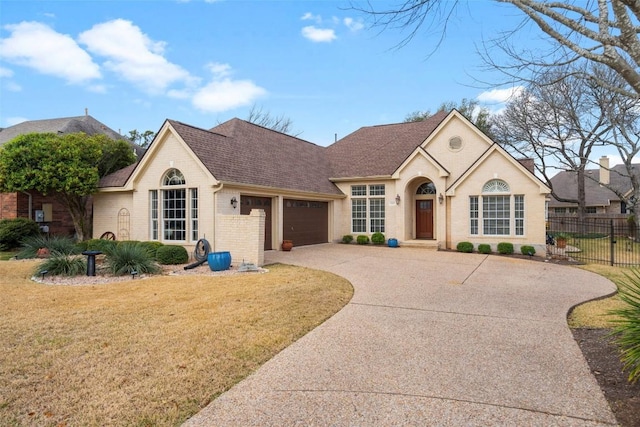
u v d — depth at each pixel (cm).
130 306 779
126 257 1180
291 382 463
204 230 1473
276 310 759
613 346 579
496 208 1812
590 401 413
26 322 669
